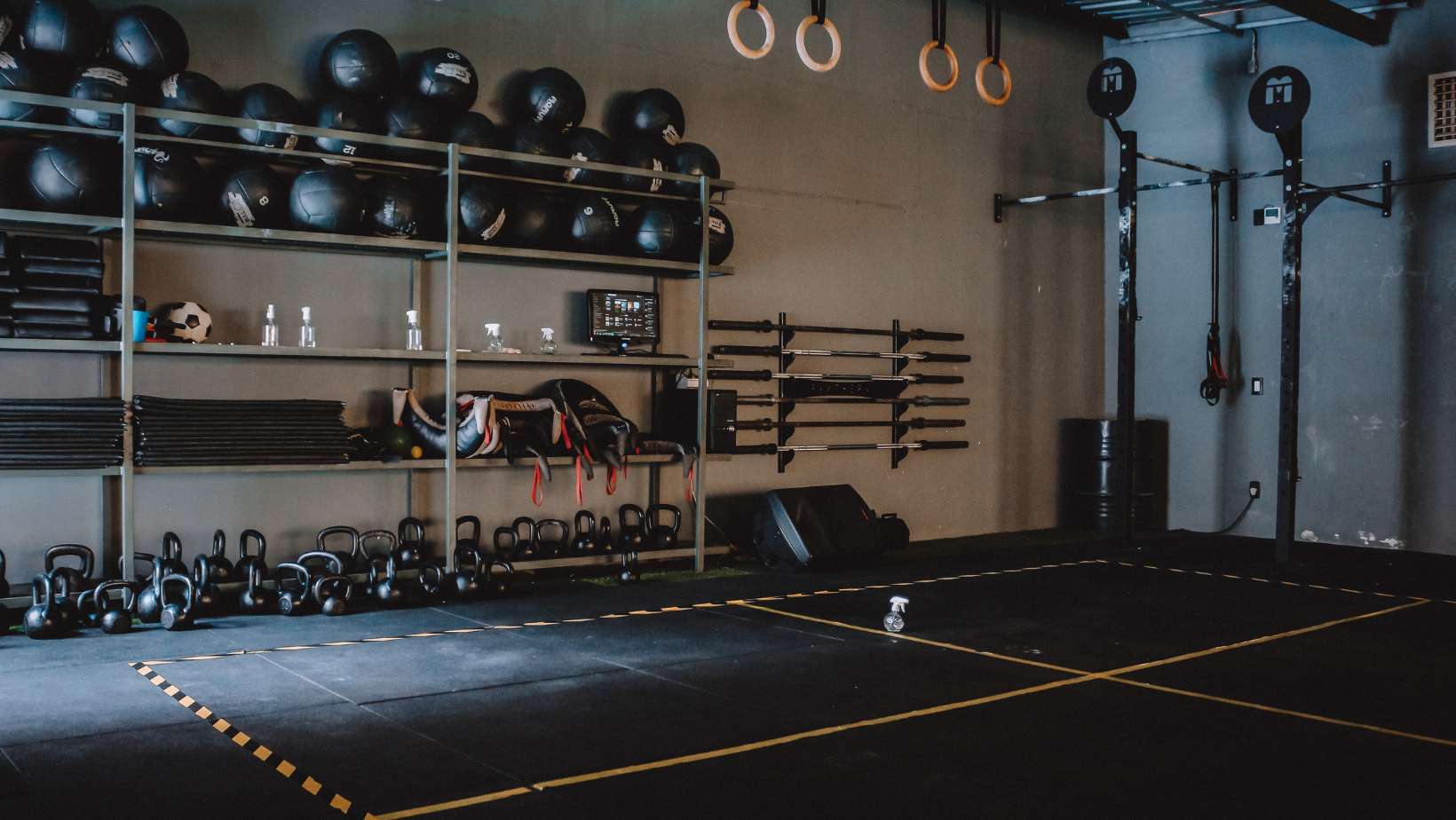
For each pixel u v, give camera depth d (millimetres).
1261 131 8492
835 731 3396
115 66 4938
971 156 8484
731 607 5426
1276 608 5551
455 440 5660
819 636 4773
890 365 8023
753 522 6820
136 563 5340
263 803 2736
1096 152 9328
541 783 2912
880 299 7957
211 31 5512
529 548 6234
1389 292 7938
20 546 5156
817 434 7652
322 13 5820
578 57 6656
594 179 6211
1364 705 3764
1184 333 8898
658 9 6965
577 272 6637
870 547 6809
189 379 5477
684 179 6387
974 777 3000
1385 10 7918
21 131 4957
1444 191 7703
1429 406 7766
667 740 3289
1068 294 9125
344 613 5137
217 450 5094
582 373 6652
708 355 7066
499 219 5785
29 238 4770
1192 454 8867
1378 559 7359
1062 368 9086
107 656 4254
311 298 5797
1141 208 9133
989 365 8594
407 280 6078
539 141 5977
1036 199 8297
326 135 5281
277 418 5262
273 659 4230
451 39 6203
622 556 6188
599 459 6109
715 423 6582
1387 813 2766
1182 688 3965
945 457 8352
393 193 5465
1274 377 8430
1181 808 2787
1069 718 3570
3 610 4590
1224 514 8695
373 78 5516
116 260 5293
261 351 5203
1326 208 8219
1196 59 8828
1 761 3025
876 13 7945
